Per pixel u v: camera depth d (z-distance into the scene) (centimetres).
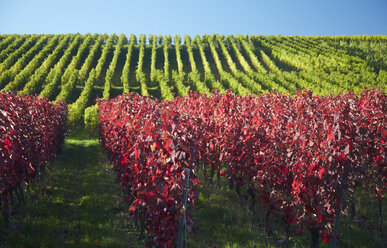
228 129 660
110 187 766
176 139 337
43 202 609
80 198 670
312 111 671
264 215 524
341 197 403
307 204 419
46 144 801
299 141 452
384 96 736
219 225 542
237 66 4344
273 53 4534
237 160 633
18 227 477
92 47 4931
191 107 951
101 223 538
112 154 757
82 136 1658
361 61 3772
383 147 551
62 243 448
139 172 438
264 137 578
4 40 4947
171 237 345
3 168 460
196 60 4638
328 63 3641
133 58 4634
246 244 474
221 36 5750
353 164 405
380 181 588
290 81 3170
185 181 332
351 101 696
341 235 519
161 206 343
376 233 545
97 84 3503
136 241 478
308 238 509
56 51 4472
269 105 847
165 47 5050
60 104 1507
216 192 702
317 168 398
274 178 511
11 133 493
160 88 3294
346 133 394
